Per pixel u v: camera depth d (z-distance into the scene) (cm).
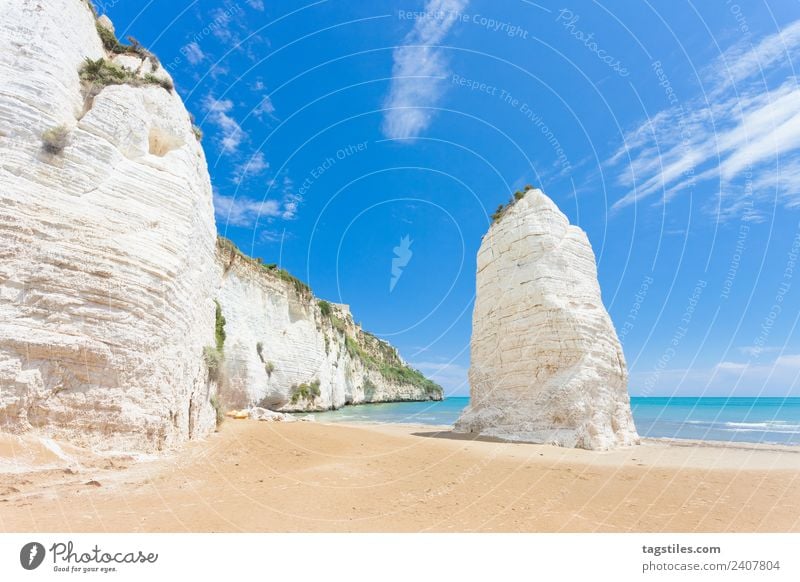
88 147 988
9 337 795
